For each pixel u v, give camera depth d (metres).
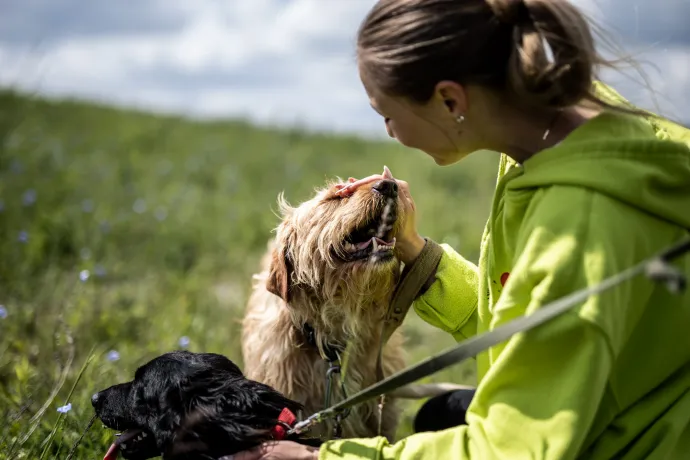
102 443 3.69
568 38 2.33
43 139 12.70
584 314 2.19
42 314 5.89
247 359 4.24
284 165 12.91
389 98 2.58
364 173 12.42
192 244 8.16
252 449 2.76
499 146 2.63
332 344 3.87
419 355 5.46
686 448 2.48
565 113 2.58
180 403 2.99
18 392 4.07
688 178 2.42
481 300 2.88
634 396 2.46
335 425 3.81
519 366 2.31
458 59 2.43
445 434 2.48
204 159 12.79
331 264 3.63
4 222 7.74
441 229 8.73
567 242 2.27
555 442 2.22
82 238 7.60
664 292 2.40
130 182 10.49
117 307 6.07
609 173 2.33
